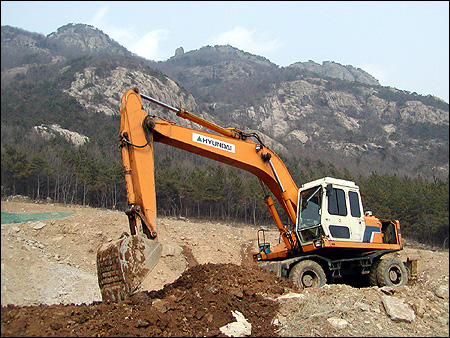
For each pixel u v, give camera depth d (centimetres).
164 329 743
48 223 1975
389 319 855
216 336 740
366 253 1276
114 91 10150
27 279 1331
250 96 19562
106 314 764
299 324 816
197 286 954
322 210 1167
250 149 1180
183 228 2619
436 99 18638
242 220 4622
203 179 4475
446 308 927
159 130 988
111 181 4112
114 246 827
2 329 694
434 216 4238
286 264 1113
